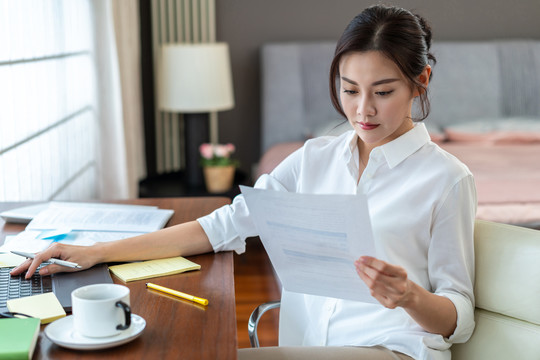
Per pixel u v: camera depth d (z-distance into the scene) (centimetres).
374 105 111
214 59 333
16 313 94
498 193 257
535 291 110
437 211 114
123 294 89
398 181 119
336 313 122
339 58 114
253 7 388
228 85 345
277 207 101
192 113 342
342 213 94
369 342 116
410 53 108
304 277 108
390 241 117
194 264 120
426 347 109
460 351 118
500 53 394
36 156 215
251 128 402
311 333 128
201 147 339
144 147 383
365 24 109
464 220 114
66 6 256
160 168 388
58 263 112
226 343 88
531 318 111
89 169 296
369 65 108
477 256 118
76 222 141
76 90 273
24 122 203
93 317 86
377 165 120
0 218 149
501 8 395
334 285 106
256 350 110
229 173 335
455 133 377
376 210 119
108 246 120
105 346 85
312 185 132
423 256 118
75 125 270
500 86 396
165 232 127
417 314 104
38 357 84
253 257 340
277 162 323
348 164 125
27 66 207
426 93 119
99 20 278
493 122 382
